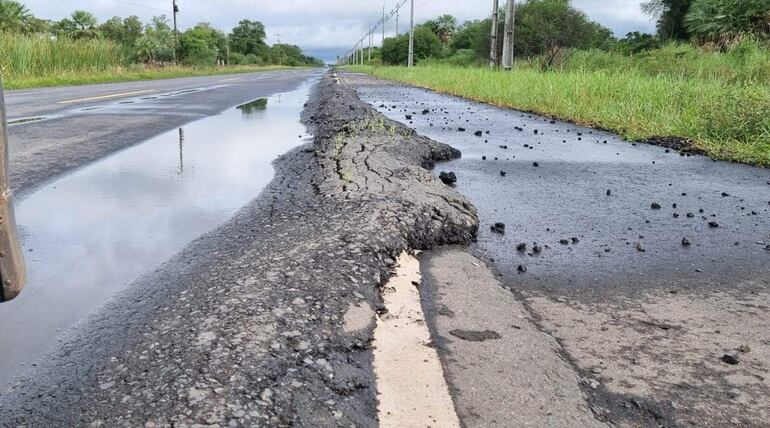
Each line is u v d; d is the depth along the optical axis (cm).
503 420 180
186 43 6562
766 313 269
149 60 5388
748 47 1725
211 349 207
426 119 1174
